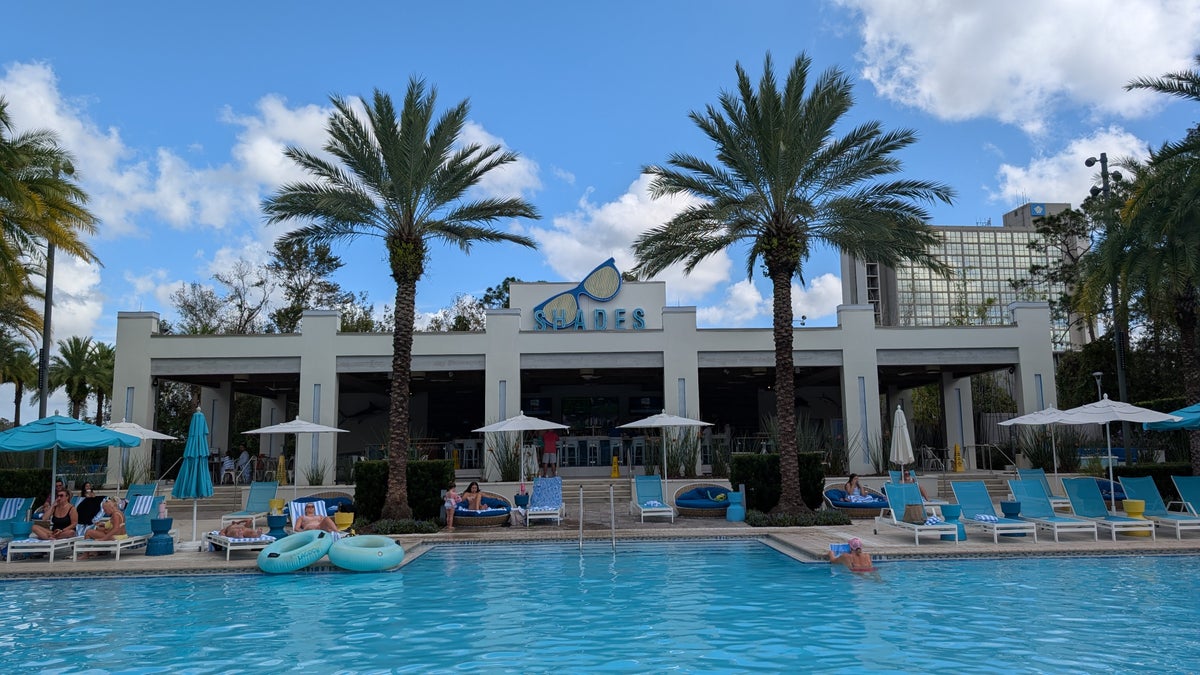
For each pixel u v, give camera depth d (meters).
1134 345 32.28
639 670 6.88
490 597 10.39
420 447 27.95
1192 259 17.89
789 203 18.73
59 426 14.55
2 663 7.30
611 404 35.28
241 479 26.75
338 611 9.58
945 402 30.17
